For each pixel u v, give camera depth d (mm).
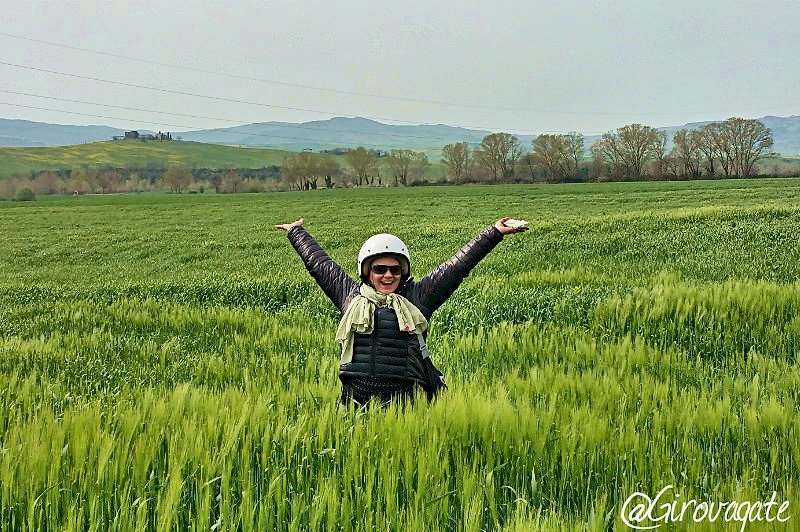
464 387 6125
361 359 5312
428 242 31453
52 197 125625
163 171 192375
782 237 21922
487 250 5379
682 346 9078
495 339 9031
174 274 28672
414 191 110188
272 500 3818
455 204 72125
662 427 4906
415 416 4637
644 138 130250
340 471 4238
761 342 8914
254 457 4410
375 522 3662
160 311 13656
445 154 149250
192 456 4195
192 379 7949
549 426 4594
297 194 113438
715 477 4309
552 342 8836
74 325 12453
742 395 6219
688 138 127500
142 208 82062
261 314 13102
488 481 3928
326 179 146375
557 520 3480
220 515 3594
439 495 3850
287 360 8453
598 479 4234
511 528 3424
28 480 3885
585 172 138875
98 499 3789
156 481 4164
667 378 6445
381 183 156000
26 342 10281
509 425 4582
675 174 128000
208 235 47750
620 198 69875
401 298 5305
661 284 12172
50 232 54625
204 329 11633
